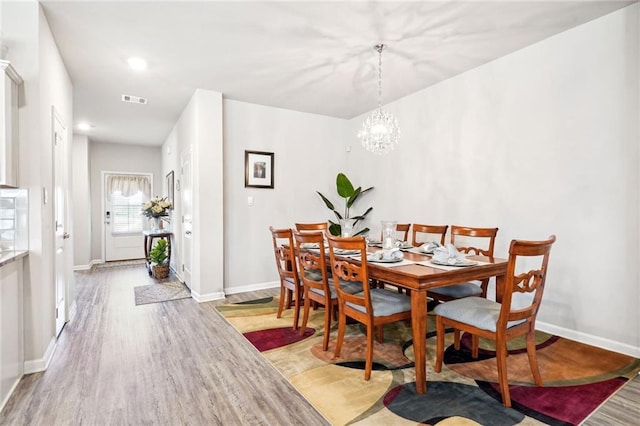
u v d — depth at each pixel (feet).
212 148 13.04
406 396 6.27
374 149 11.53
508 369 7.29
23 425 5.48
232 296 13.55
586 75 8.55
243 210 14.40
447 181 12.16
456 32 8.89
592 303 8.52
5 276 6.19
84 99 13.82
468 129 11.41
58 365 7.55
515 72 10.04
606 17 8.18
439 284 6.58
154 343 8.80
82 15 7.93
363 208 16.26
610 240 8.20
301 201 15.94
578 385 6.61
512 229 10.18
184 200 15.48
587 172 8.57
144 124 17.83
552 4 7.69
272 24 8.41
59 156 9.62
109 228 22.63
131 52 9.80
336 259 7.63
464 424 5.44
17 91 7.21
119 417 5.69
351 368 7.39
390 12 7.92
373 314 6.94
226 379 6.93
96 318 10.84
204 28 8.56
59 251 9.53
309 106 15.07
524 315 6.17
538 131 9.53
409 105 13.62
